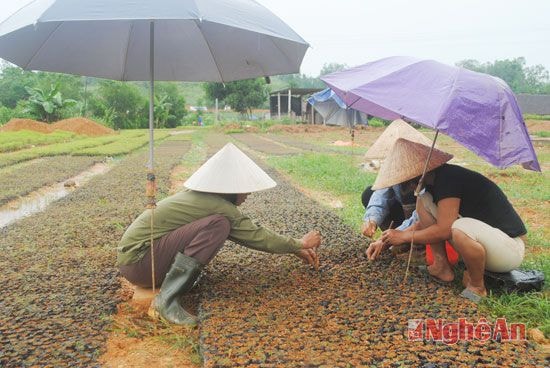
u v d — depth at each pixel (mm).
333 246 5645
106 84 53750
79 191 10172
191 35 4605
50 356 3191
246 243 4047
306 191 10711
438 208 4090
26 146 23125
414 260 4973
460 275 4566
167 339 3541
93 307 3945
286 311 3744
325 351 3135
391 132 6363
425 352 3135
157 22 4527
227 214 3934
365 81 3811
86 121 36719
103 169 15398
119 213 7855
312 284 4363
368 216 5039
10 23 3490
